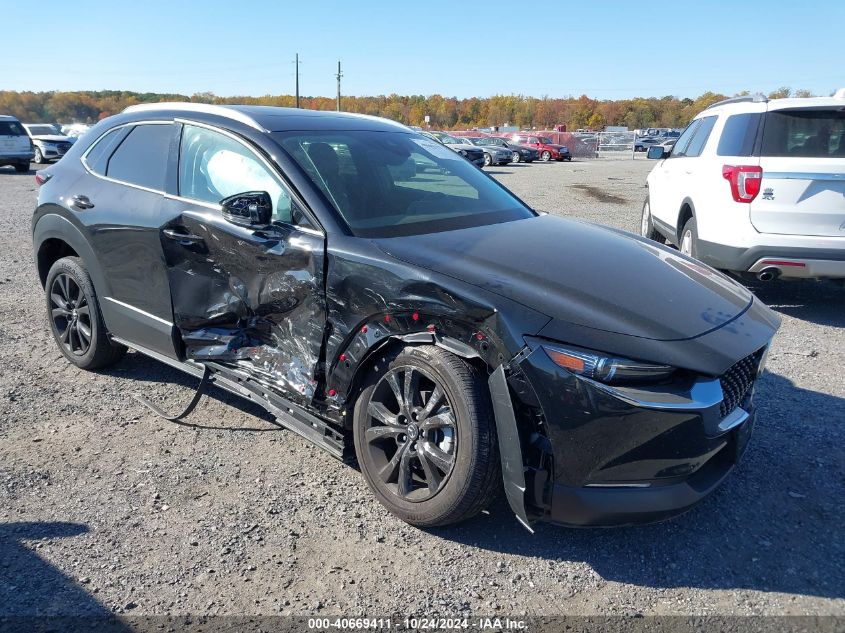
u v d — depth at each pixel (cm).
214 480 330
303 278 315
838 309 634
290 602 250
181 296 371
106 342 440
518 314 257
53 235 446
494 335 258
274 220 332
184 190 375
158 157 396
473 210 368
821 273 561
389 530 293
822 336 551
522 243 321
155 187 390
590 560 276
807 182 550
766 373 468
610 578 265
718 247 602
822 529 295
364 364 303
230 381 360
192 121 386
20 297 650
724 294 308
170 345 383
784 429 383
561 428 250
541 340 252
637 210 1311
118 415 398
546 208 1336
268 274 329
